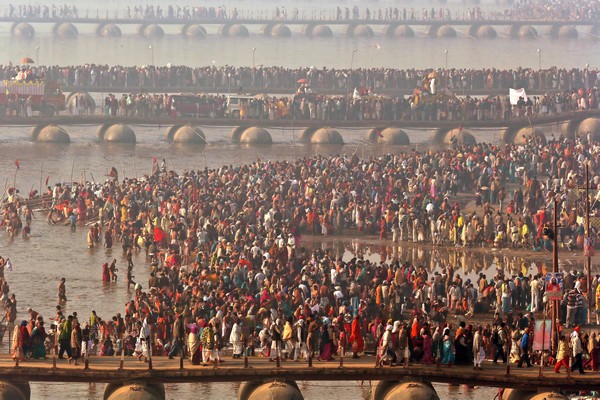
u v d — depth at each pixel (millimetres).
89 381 165375
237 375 166750
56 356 173250
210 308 189125
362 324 186250
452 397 181375
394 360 169750
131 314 189500
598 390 166375
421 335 170500
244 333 175875
